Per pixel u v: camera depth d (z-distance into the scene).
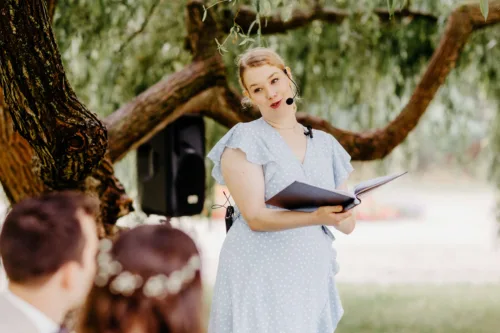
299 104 6.77
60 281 1.66
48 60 2.88
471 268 12.12
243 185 2.64
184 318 1.55
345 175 2.83
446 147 7.64
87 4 5.63
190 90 4.59
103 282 1.55
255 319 2.63
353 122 7.04
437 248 14.53
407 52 6.39
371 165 7.43
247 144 2.66
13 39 2.79
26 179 3.71
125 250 1.57
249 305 2.64
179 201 5.09
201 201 5.18
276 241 2.65
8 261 1.64
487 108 7.40
